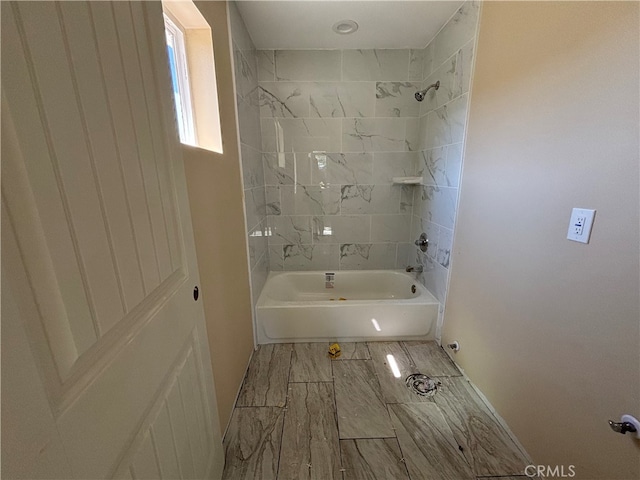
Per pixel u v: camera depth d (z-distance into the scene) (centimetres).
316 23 178
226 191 138
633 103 73
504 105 125
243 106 171
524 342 118
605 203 82
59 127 39
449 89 177
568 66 92
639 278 74
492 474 114
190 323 83
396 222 257
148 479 60
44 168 37
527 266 114
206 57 123
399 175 246
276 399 153
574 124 91
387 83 224
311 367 179
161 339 66
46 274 37
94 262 45
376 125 234
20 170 33
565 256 96
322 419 140
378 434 132
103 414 47
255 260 199
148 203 61
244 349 171
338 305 198
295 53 217
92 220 45
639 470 76
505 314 129
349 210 254
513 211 121
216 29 128
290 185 246
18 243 33
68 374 40
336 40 203
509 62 121
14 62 33
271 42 204
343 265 267
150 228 62
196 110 128
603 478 86
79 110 42
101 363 47
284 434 132
